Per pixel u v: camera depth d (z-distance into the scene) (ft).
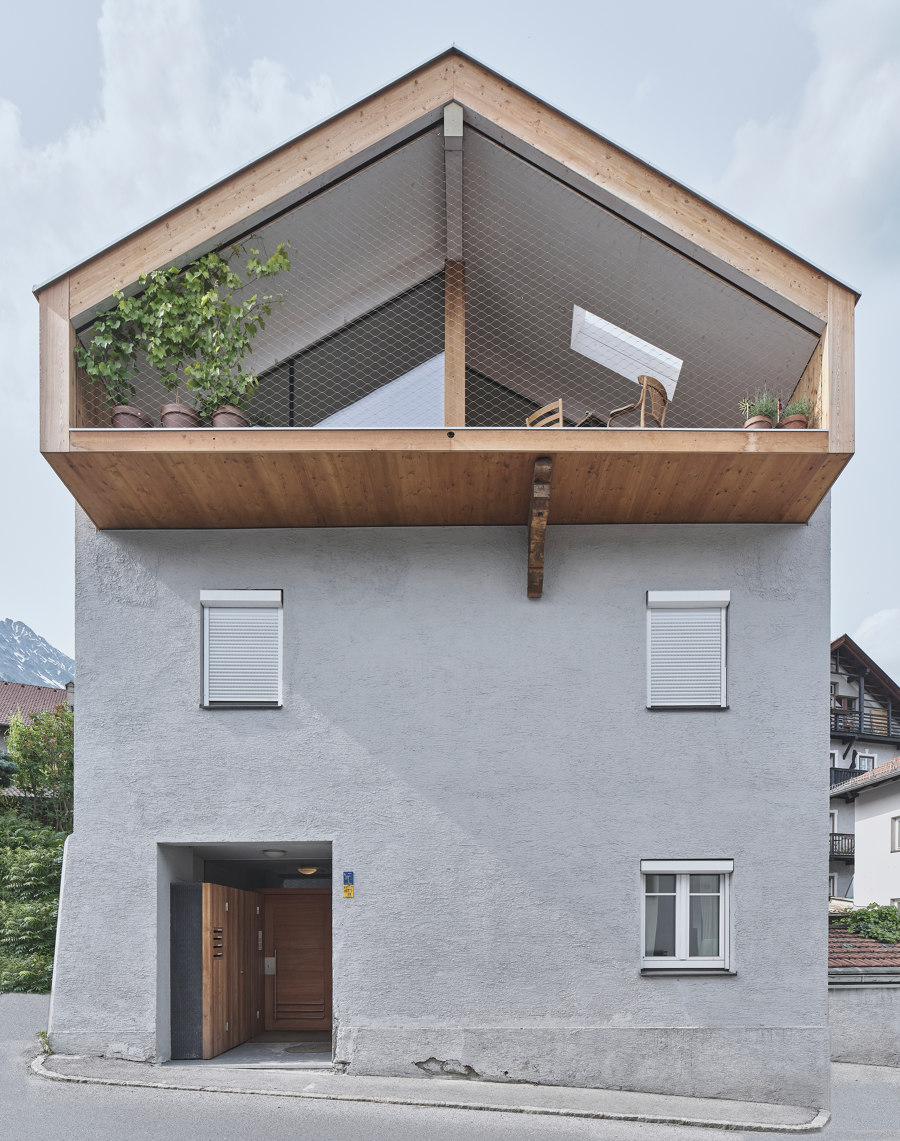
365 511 33.68
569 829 33.27
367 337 36.47
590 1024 32.19
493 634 34.27
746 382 36.58
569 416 40.29
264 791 33.32
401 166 32.60
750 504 33.55
